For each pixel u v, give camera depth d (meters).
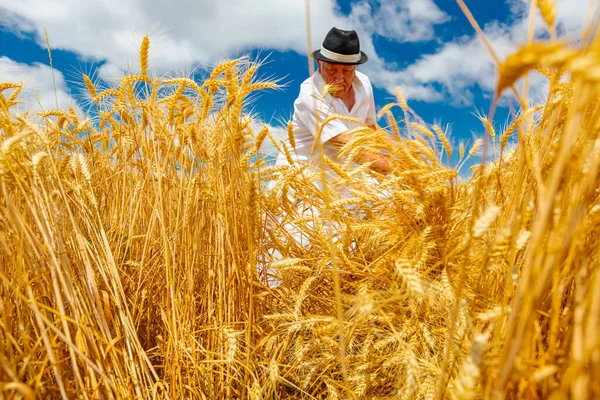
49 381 1.38
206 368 1.66
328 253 1.75
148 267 2.16
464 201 1.97
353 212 2.37
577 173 0.85
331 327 1.58
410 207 1.90
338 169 1.93
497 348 0.94
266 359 1.74
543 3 0.71
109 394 1.27
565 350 0.90
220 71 1.90
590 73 0.48
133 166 2.42
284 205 2.12
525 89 0.90
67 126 2.53
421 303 1.60
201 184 2.09
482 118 2.07
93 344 1.32
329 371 1.74
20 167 1.34
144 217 2.49
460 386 0.80
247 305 1.92
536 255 0.78
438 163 1.84
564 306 1.17
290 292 2.03
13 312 1.38
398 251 1.84
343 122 3.41
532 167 1.01
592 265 0.97
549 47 0.52
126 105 2.18
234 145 1.88
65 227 1.71
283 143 2.07
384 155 2.15
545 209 0.70
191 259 2.01
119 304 1.59
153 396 1.43
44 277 1.36
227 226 1.87
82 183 2.04
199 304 2.14
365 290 1.55
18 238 1.23
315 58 3.48
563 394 0.77
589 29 0.63
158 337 1.83
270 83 1.92
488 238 1.56
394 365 1.65
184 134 2.00
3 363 0.96
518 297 0.79
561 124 1.27
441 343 1.58
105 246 1.75
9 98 2.06
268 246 2.17
